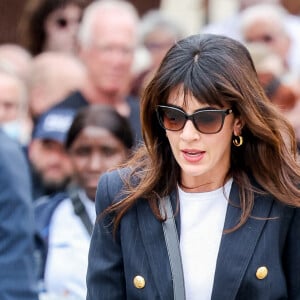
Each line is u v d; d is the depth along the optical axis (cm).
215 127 846
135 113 1667
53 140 1496
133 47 1688
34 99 1711
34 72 1722
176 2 2419
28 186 1156
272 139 873
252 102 856
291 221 895
